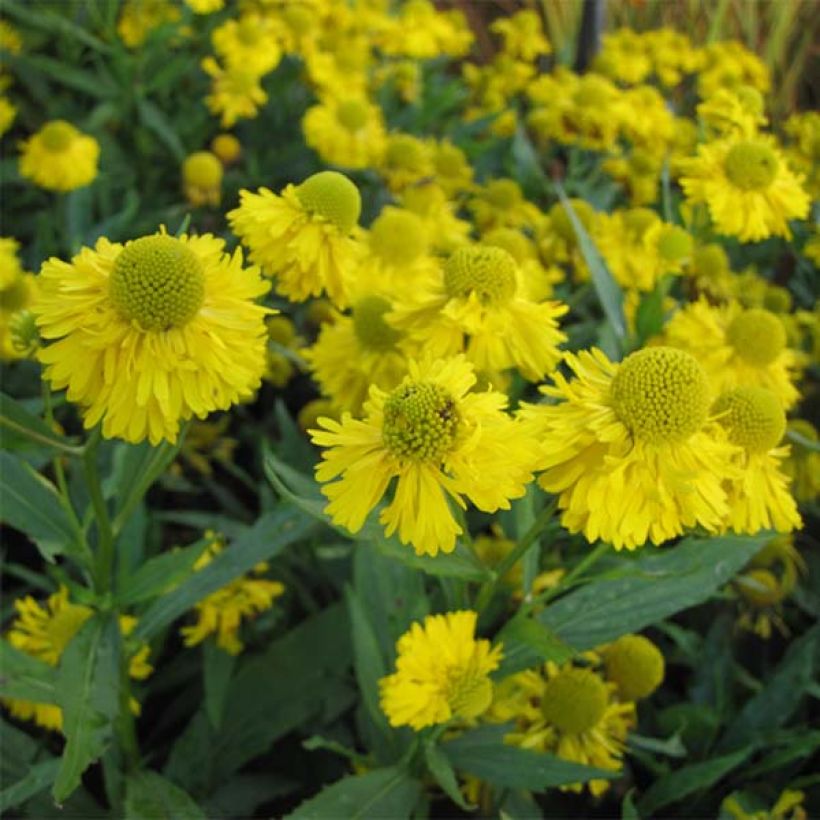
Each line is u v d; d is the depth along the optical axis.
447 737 0.32
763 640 0.44
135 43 0.62
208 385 0.25
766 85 0.75
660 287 0.39
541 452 0.24
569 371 0.40
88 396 0.25
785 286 0.56
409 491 0.24
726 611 0.42
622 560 0.31
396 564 0.36
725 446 0.26
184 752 0.36
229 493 0.48
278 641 0.38
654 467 0.25
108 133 0.63
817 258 0.50
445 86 0.77
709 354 0.38
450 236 0.46
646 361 0.25
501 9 1.05
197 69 0.68
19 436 0.28
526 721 0.34
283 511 0.32
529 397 0.43
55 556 0.44
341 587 0.42
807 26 0.93
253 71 0.61
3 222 0.57
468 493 0.24
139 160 0.63
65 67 0.60
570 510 0.24
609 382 0.26
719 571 0.30
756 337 0.37
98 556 0.30
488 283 0.31
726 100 0.43
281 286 0.33
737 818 0.35
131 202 0.52
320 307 0.49
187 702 0.40
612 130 0.59
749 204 0.40
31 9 0.65
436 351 0.32
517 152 0.59
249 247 0.33
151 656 0.38
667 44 0.77
